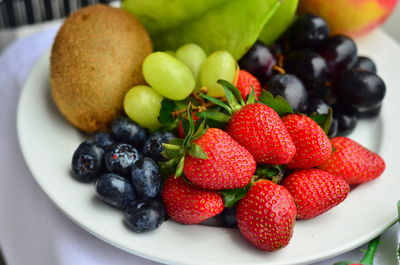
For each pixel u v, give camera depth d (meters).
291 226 0.28
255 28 0.35
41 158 0.33
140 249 0.29
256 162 0.30
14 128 0.37
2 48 0.48
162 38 0.38
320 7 0.40
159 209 0.29
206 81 0.34
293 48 0.38
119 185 0.30
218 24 0.36
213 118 0.30
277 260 0.29
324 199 0.29
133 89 0.33
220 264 0.28
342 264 0.28
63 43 0.34
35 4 0.52
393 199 0.31
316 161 0.30
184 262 0.28
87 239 0.31
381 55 0.40
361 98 0.35
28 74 0.40
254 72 0.36
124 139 0.33
